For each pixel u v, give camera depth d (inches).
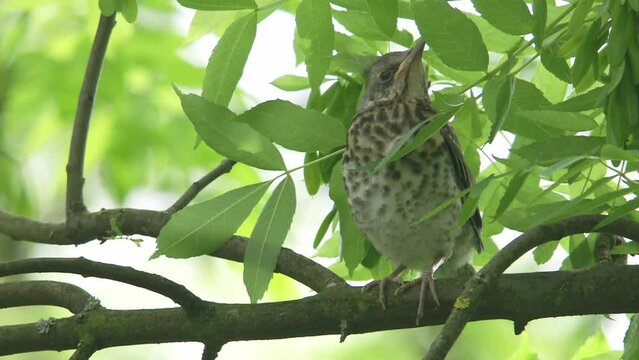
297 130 343.0
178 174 589.9
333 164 428.1
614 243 395.2
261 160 356.5
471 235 451.2
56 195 613.0
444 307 363.6
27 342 363.9
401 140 310.3
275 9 356.8
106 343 362.3
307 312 361.1
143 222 431.2
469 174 424.5
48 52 594.6
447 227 442.6
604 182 295.7
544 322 629.0
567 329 624.7
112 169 585.6
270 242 362.0
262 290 360.5
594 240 402.0
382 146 435.5
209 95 346.6
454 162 440.1
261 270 360.5
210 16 387.2
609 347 418.9
